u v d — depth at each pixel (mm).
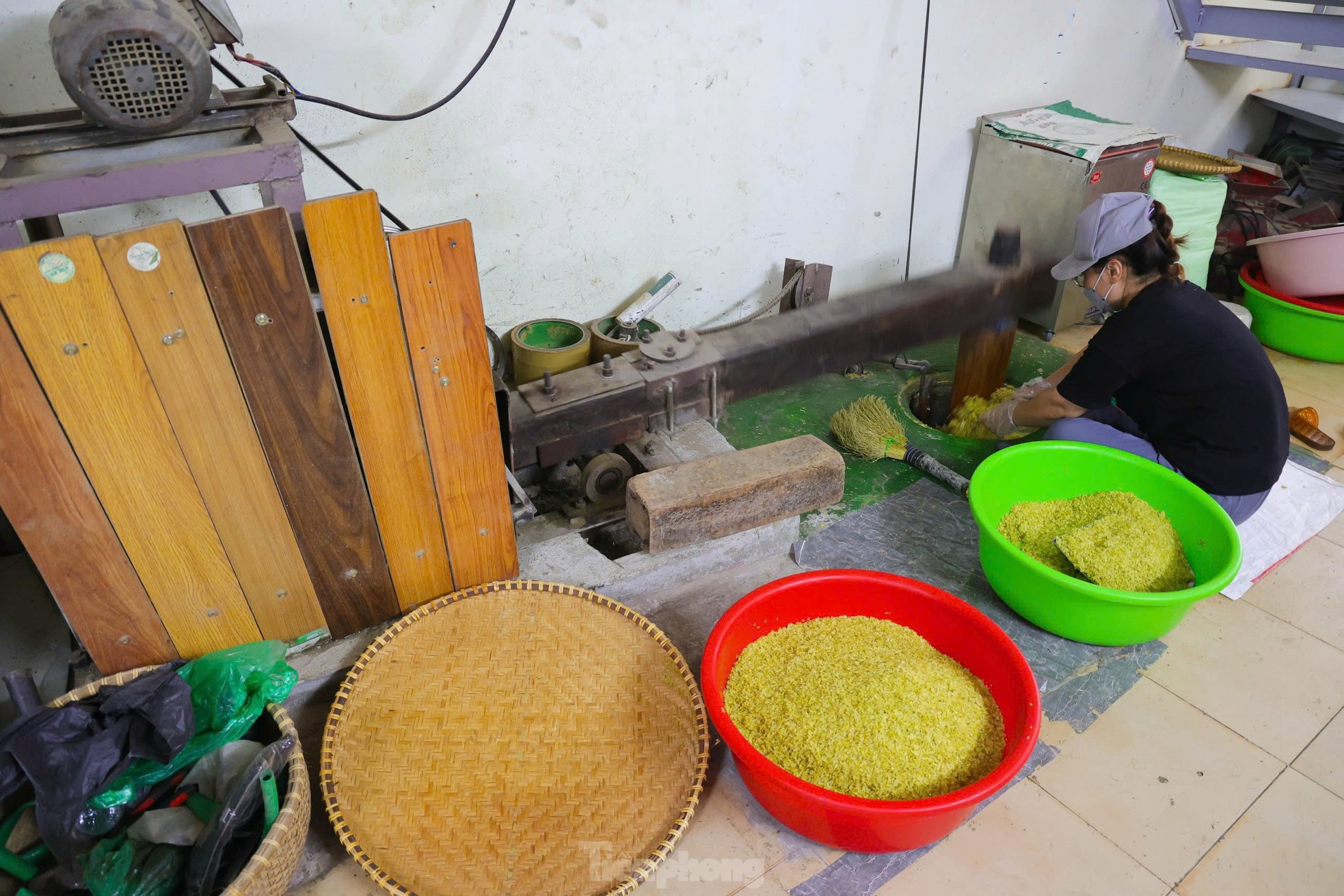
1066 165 3377
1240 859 1728
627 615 1985
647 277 3188
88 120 1499
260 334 1478
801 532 2549
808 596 2012
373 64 2338
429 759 1714
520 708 1806
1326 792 1863
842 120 3297
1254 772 1904
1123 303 2410
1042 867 1704
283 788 1575
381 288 1530
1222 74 4500
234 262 1394
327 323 1541
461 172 2615
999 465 2375
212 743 1568
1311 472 2852
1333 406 3336
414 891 1511
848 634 1971
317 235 1428
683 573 2242
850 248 3670
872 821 1515
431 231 1511
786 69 3055
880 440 2859
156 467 1526
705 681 1692
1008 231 3096
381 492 1778
